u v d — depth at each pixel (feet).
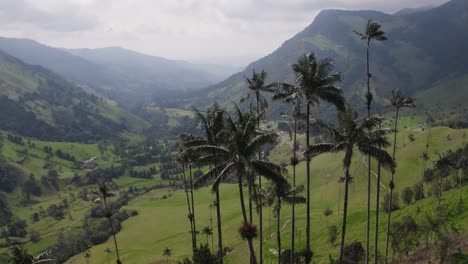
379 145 150.71
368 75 165.17
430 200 355.77
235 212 584.81
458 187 372.38
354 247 249.55
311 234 400.06
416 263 222.89
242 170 139.95
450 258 209.05
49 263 459.32
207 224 558.97
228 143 141.38
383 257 247.29
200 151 144.56
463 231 243.19
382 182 564.30
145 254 455.63
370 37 164.76
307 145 153.07
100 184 240.53
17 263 184.65
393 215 363.97
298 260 270.05
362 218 419.54
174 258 410.11
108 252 493.36
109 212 241.55
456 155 513.04
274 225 454.81
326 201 571.28
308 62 147.23
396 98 197.67
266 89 173.68
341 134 148.87
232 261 336.90
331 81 147.84
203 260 187.42
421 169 558.56
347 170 150.82
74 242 580.30
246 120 143.02
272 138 140.56
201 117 161.58
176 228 564.71
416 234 246.88
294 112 165.37
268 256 333.42
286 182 146.00
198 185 145.18
